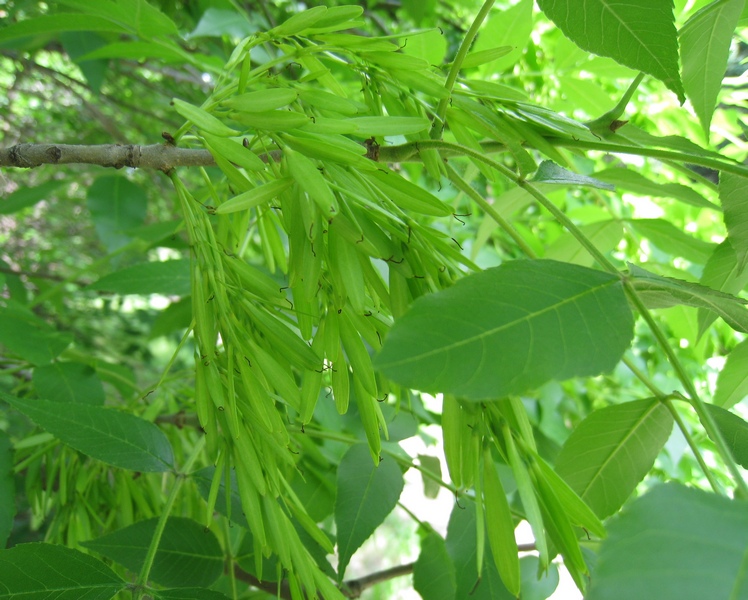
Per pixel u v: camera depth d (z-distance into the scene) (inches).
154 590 11.0
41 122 51.6
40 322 18.5
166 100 42.7
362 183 9.6
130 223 26.0
